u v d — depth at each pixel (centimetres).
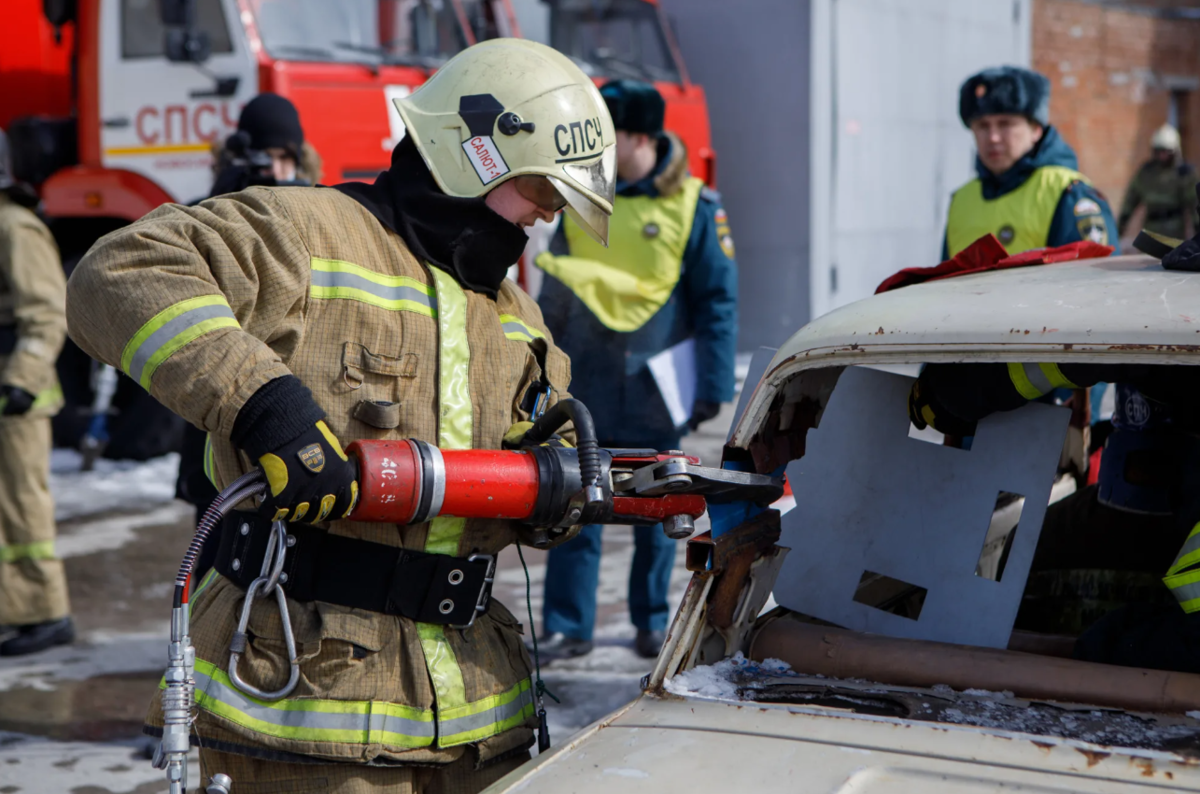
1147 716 163
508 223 189
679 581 511
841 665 183
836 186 1012
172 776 157
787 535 207
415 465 167
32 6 691
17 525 422
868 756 148
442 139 187
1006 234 393
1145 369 194
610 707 369
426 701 182
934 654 179
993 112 386
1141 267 193
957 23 1159
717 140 1023
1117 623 188
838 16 997
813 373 195
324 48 634
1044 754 147
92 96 652
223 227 171
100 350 166
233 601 179
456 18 701
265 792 180
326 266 179
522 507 174
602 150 192
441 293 185
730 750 153
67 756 339
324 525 178
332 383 176
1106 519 252
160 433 698
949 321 171
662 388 392
